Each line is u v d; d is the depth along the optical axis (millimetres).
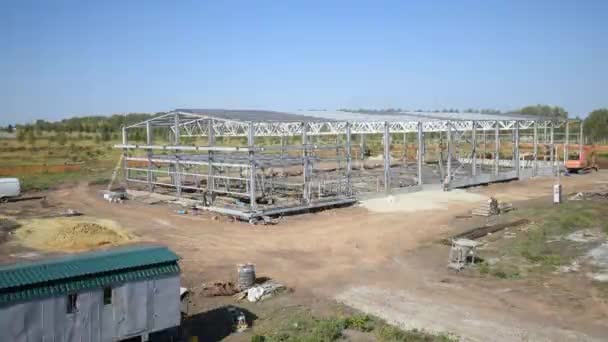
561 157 66938
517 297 18000
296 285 19562
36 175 56438
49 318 11680
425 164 63094
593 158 62250
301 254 24250
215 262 22844
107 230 28031
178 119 39344
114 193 40750
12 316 11195
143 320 13094
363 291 18812
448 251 24500
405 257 23594
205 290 18578
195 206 35312
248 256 23891
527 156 66438
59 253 24297
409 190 42812
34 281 11531
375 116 47344
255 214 31406
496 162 50438
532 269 21281
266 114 40375
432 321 15883
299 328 15141
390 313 16578
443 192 43219
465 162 63219
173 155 42906
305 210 34219
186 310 16781
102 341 12469
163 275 13391
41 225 30422
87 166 64812
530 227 29156
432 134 96000
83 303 12156
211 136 39312
